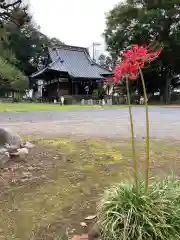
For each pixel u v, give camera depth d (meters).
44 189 2.78
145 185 1.82
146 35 29.06
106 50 33.88
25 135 6.05
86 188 2.79
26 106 20.06
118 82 1.92
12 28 3.78
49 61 33.53
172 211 1.70
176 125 7.91
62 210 2.32
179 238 1.61
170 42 28.75
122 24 30.55
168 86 31.69
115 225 1.61
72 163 3.68
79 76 30.16
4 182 2.95
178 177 2.90
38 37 42.12
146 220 1.59
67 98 29.09
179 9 28.00
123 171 3.30
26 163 3.65
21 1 3.71
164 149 4.54
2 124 8.39
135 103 30.00
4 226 2.07
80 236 1.91
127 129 7.16
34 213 2.27
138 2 29.86
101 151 4.39
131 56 1.73
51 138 5.63
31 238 1.90
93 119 10.13
